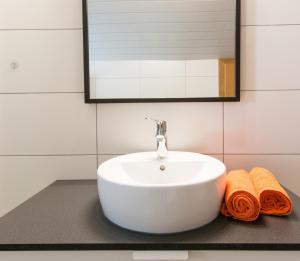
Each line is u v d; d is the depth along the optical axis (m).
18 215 0.78
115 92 1.02
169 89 1.02
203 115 1.04
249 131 1.04
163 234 0.67
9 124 1.05
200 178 0.70
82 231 0.68
